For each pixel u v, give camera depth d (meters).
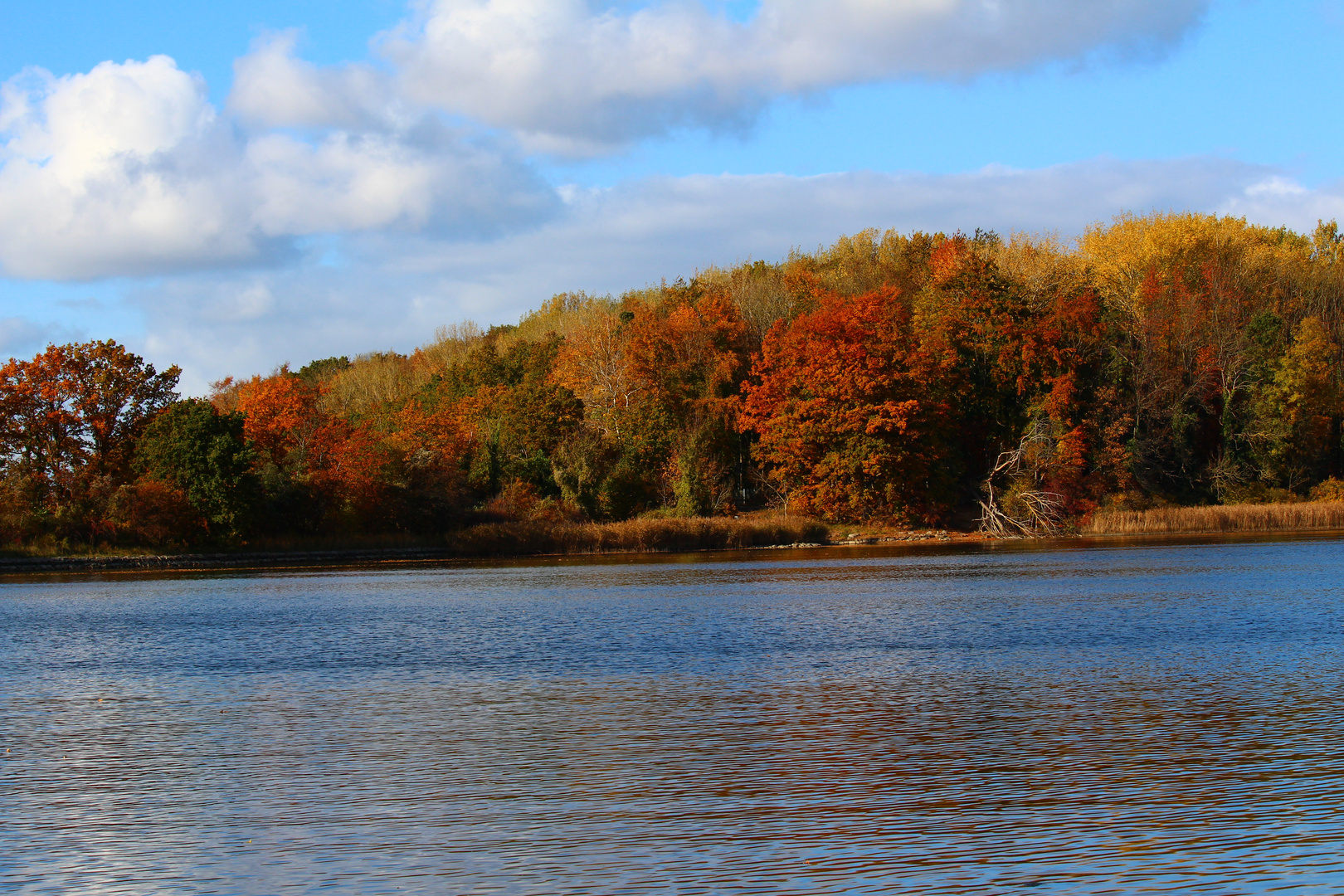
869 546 82.00
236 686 26.02
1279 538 75.75
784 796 16.00
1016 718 20.80
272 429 91.75
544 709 22.56
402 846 14.07
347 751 19.25
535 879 12.77
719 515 92.12
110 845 14.38
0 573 67.75
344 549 78.75
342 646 32.31
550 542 80.00
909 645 30.36
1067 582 47.59
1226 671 25.12
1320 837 13.82
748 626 35.25
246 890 12.71
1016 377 96.62
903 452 88.25
